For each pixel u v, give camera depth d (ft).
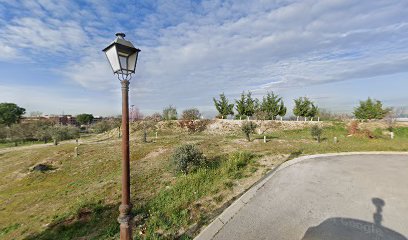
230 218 15.72
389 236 13.33
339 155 37.22
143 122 111.14
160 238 14.05
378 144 51.24
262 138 63.62
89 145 73.77
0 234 22.56
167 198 20.75
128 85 11.21
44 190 38.19
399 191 20.54
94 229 18.42
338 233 13.67
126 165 11.12
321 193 20.15
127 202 11.23
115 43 10.42
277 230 14.20
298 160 32.53
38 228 21.13
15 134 114.42
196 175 24.71
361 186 21.94
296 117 98.73
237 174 25.22
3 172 54.75
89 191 29.55
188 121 99.45
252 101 101.35
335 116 105.81
